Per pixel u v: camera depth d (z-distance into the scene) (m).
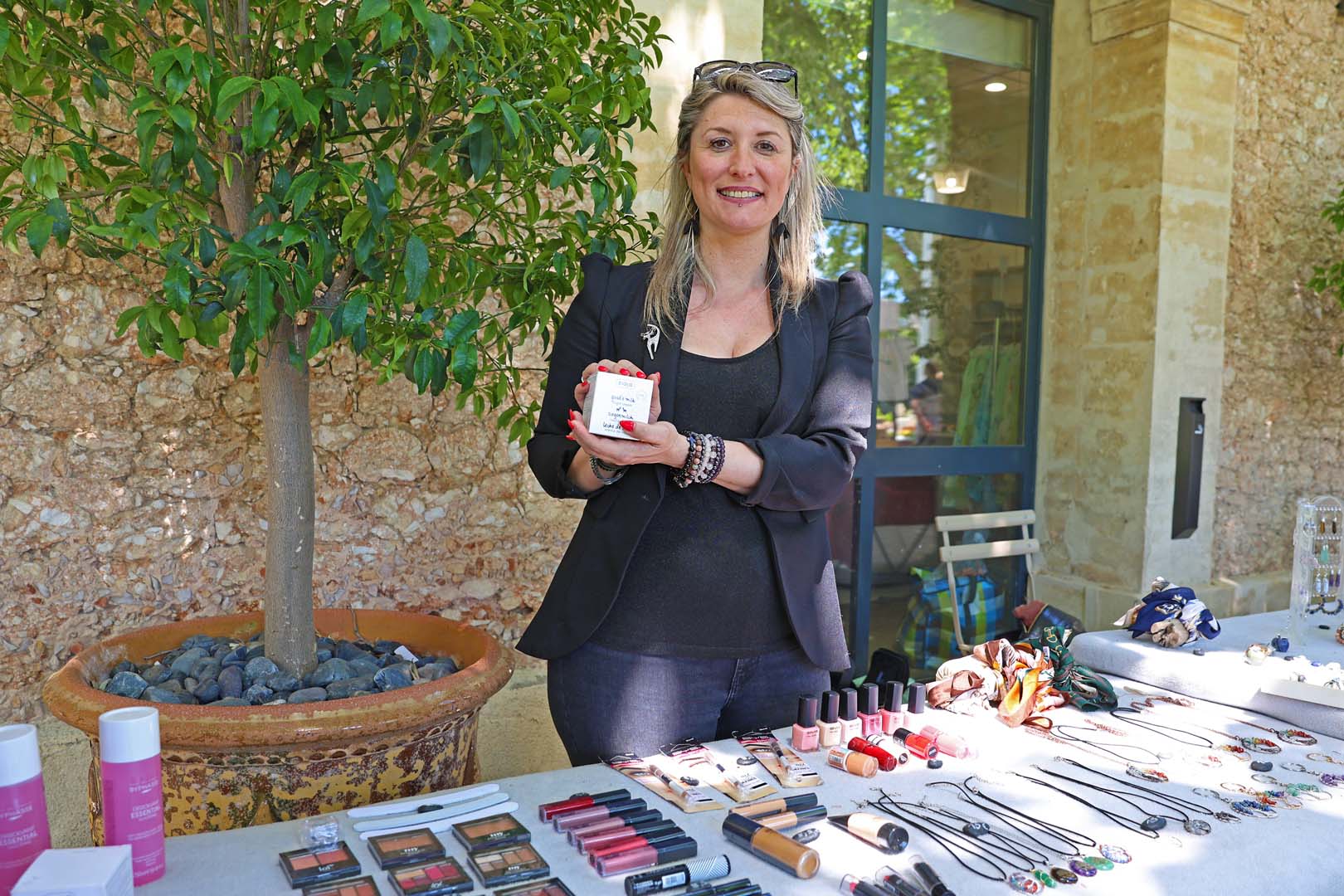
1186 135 3.62
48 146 1.42
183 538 2.20
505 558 2.62
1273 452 4.27
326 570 2.38
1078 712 1.67
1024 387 4.02
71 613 2.09
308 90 1.36
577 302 1.57
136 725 0.96
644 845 1.06
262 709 1.44
